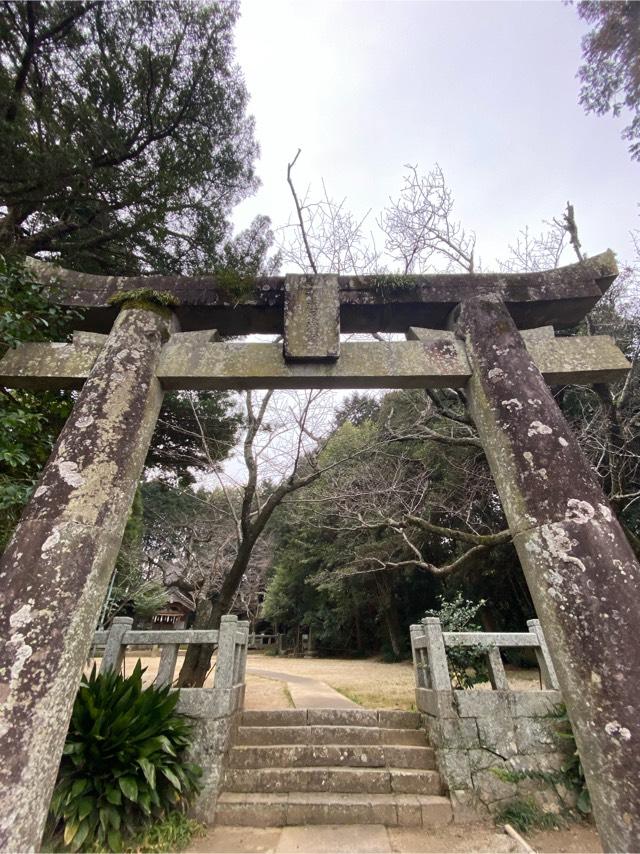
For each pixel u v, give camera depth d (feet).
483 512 31.42
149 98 18.94
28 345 10.27
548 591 7.14
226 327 11.69
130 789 11.18
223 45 19.69
